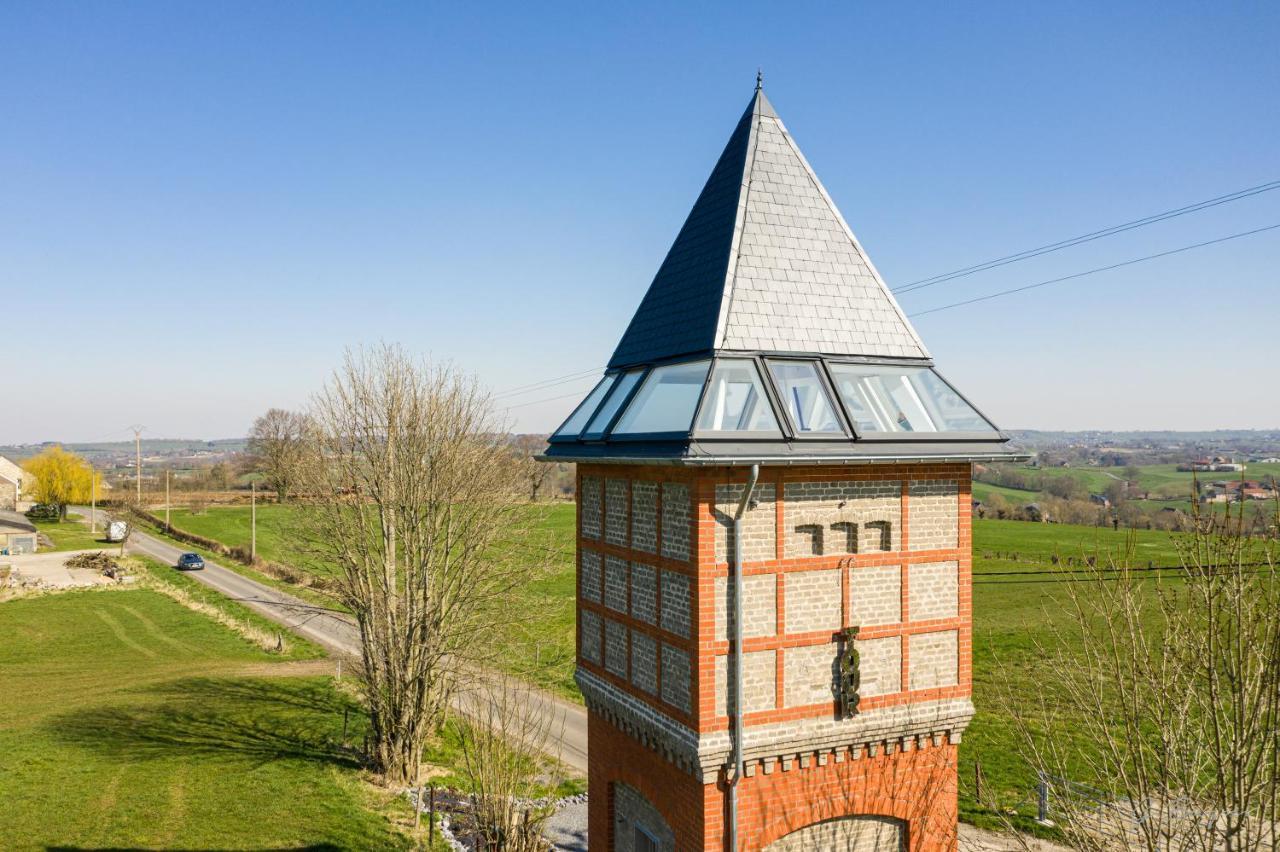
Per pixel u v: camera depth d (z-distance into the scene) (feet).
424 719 93.91
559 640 137.59
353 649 160.86
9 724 114.62
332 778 93.61
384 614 96.94
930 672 43.14
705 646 38.40
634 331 51.90
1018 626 135.64
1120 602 45.01
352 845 76.23
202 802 86.58
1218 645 37.88
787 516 40.06
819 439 39.52
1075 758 81.20
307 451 102.32
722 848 38.63
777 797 39.78
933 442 42.27
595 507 50.11
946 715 42.80
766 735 39.06
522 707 109.29
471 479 100.78
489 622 100.63
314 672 144.36
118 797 88.02
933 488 43.47
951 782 43.73
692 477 38.83
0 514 326.44
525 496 113.80
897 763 42.57
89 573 245.86
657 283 51.47
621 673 46.50
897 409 43.34
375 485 96.84
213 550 287.69
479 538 100.53
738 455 37.24
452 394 102.22
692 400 39.81
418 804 81.15
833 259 46.57
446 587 97.45
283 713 119.44
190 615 191.31
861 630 41.45
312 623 183.52
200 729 111.96
